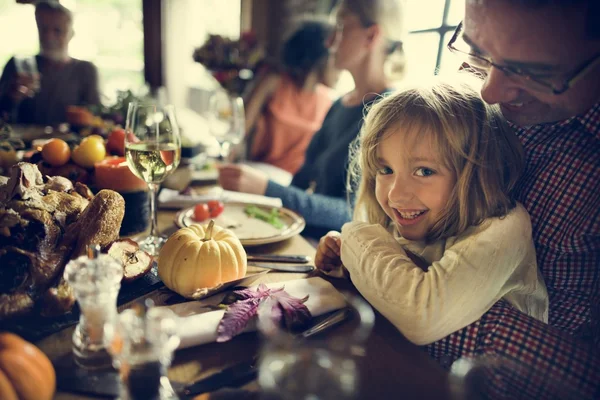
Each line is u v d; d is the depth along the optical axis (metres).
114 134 0.96
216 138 1.54
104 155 0.86
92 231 0.58
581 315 0.76
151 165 0.77
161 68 3.39
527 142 0.78
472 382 0.44
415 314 0.61
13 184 0.58
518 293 0.71
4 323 0.52
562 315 0.78
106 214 0.60
